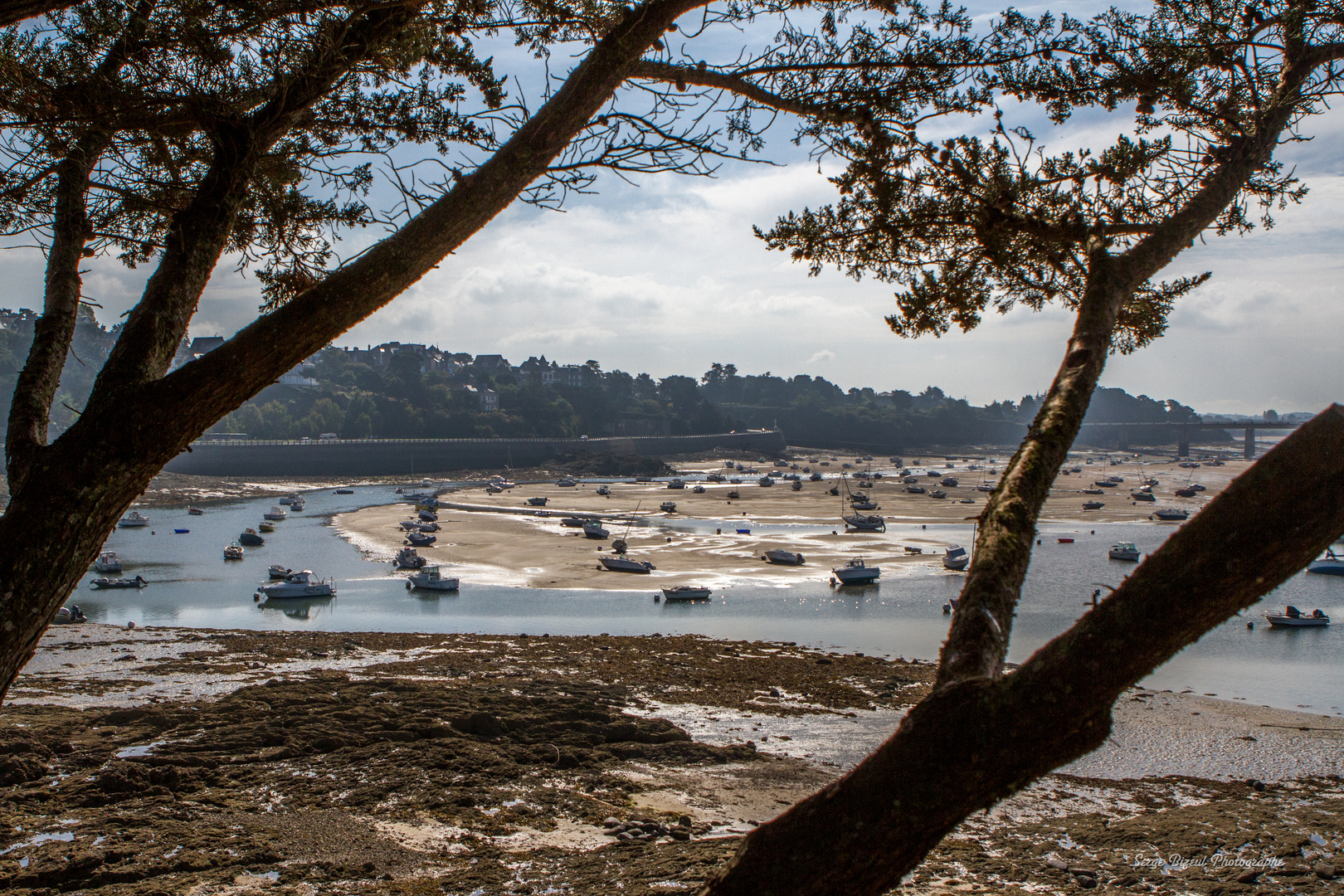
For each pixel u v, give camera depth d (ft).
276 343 9.85
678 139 13.58
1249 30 14.97
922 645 129.80
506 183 11.10
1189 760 80.28
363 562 213.87
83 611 157.38
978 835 57.41
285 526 286.25
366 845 50.80
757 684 102.68
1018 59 15.76
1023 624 142.72
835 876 5.86
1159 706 97.09
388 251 10.47
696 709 91.97
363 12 12.95
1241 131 13.85
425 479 502.38
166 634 129.18
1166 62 15.20
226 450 458.91
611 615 152.97
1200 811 63.52
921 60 15.01
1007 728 5.63
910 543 247.70
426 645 123.44
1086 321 10.43
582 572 198.08
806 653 121.29
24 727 71.20
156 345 10.28
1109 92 15.67
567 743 75.56
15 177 15.17
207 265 11.44
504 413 653.71
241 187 11.93
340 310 10.15
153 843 49.26
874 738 83.66
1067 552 230.48
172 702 84.23
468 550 231.50
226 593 174.40
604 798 63.31
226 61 13.85
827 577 189.98
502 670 106.42
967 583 7.17
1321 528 5.01
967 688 5.90
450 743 71.31
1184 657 120.16
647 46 11.44
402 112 18.61
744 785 68.69
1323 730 89.04
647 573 196.54
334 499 389.60
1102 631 5.55
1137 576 5.65
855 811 5.85
